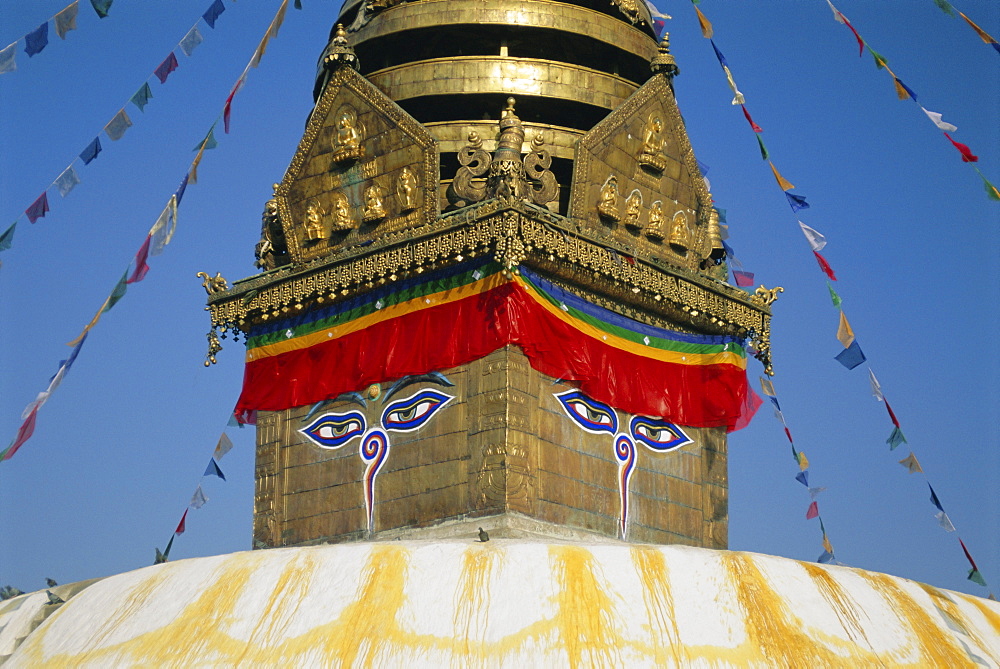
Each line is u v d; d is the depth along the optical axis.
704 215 35.34
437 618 22.34
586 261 31.14
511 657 21.70
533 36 34.97
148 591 24.86
